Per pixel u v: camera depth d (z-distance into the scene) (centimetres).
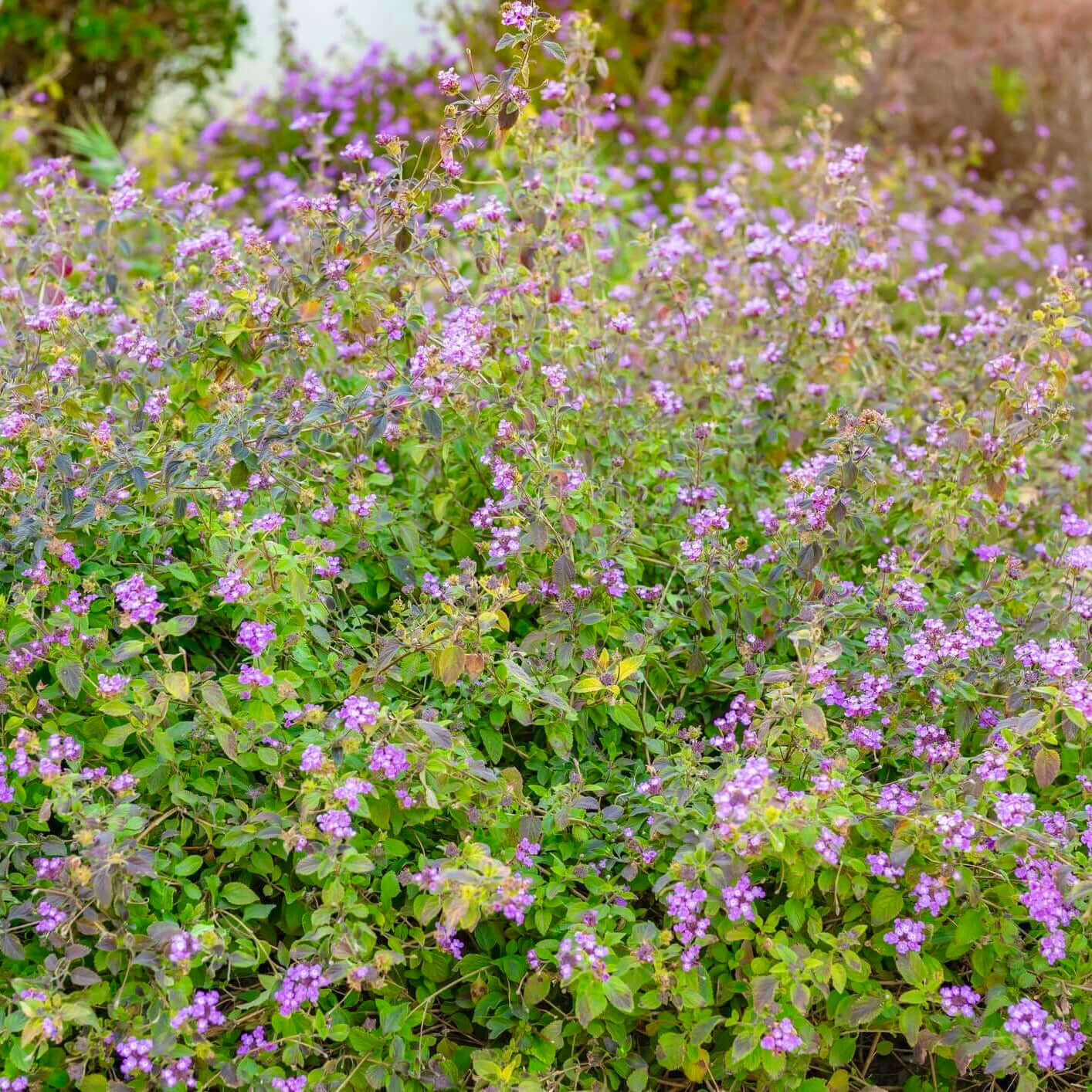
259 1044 215
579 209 344
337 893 214
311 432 285
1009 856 229
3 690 228
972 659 274
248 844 228
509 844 237
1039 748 231
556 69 774
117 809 214
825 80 933
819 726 229
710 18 919
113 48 851
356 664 245
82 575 260
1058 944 221
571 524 263
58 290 312
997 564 319
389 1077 218
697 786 237
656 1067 241
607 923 225
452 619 235
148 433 275
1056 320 287
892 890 230
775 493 328
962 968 254
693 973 220
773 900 243
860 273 354
